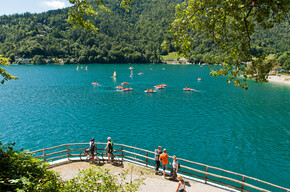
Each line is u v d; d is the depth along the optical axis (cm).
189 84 8719
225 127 3462
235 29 804
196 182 1220
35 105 4881
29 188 586
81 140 2923
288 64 10962
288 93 6594
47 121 3709
